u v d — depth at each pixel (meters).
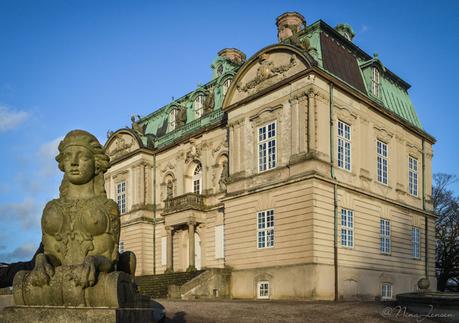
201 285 33.06
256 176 34.72
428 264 42.09
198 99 49.12
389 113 38.84
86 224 8.11
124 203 51.72
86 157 8.38
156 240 48.62
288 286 30.67
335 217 31.59
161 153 50.25
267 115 34.78
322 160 31.52
